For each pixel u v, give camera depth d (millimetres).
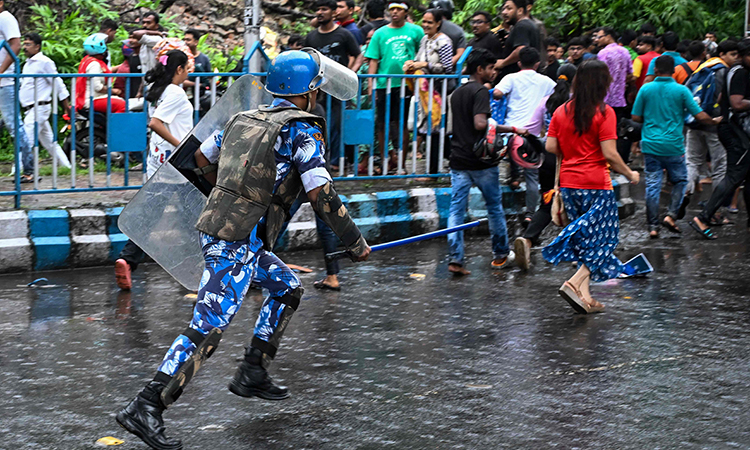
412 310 5777
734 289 6375
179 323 5422
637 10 15875
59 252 6828
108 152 7211
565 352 4828
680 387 4234
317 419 3820
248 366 3912
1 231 6664
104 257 7008
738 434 3641
